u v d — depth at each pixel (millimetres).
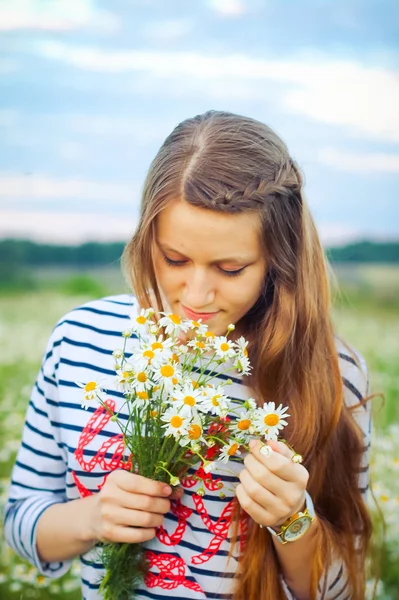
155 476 1488
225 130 1500
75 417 1662
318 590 1603
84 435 1642
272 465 1365
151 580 1584
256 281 1461
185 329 1357
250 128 1545
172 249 1400
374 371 5113
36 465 1768
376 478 3275
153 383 1362
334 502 1739
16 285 6848
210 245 1363
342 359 1771
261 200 1420
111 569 1528
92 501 1601
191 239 1365
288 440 1642
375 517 2826
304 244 1615
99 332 1726
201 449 1461
